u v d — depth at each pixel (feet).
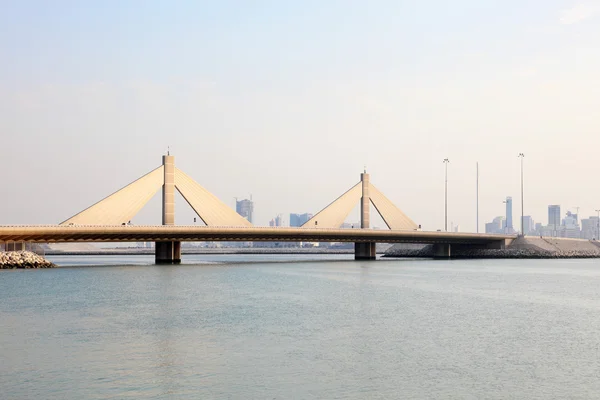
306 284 336.29
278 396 115.44
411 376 129.08
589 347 158.20
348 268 514.27
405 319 201.67
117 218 529.04
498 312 221.87
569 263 653.30
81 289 301.63
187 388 119.75
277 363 138.92
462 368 135.74
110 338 166.30
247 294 278.67
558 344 161.89
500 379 127.44
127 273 428.56
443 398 115.24
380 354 148.36
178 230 516.32
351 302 247.70
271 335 171.22
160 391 117.80
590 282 363.15
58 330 178.29
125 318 201.46
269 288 310.24
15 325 187.11
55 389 118.83
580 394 117.70
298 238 615.16
